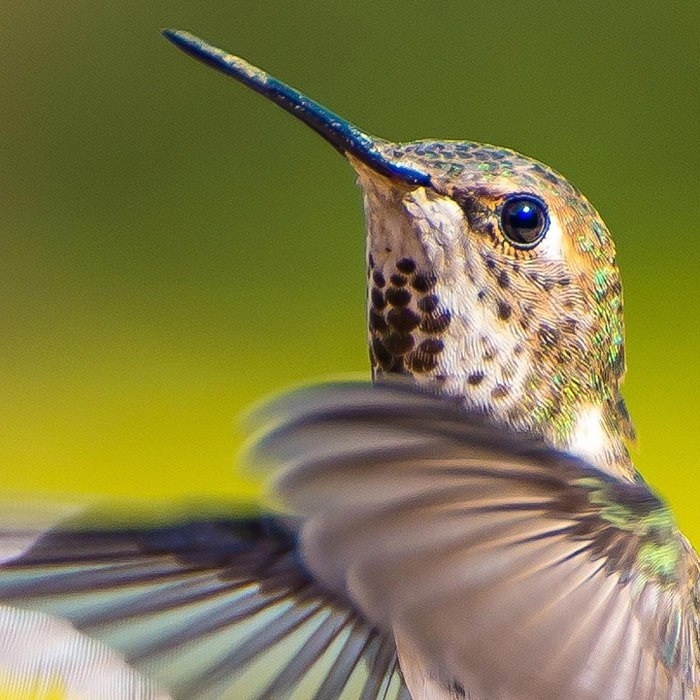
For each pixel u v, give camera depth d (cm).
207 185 141
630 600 98
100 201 141
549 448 98
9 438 121
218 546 100
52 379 129
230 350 131
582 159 142
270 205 139
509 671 97
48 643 99
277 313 134
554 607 98
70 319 135
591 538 98
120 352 132
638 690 98
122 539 100
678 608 99
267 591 100
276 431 96
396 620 97
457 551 97
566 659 98
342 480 96
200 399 125
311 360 131
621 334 101
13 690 99
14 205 141
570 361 101
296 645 100
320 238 138
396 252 100
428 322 100
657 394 123
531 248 100
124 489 117
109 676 99
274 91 100
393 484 97
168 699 99
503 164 101
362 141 101
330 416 96
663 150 141
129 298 136
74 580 99
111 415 122
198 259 138
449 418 97
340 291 135
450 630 97
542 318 101
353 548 97
